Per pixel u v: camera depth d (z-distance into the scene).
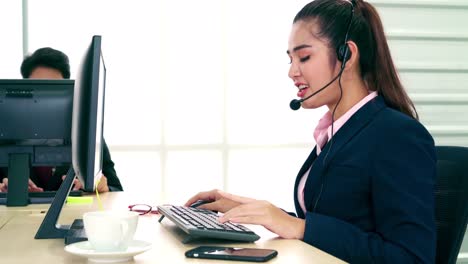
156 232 1.29
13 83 1.84
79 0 3.12
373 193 1.27
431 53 3.29
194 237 1.17
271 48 3.33
